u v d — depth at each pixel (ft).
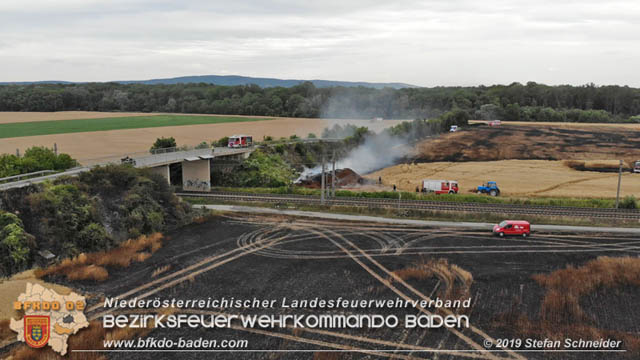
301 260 141.28
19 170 171.12
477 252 150.61
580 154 355.97
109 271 128.77
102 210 156.97
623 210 190.80
